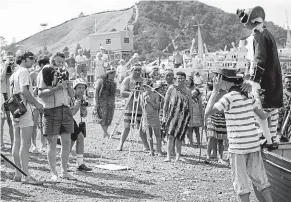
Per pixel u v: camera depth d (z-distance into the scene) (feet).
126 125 38.22
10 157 33.12
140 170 31.30
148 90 36.35
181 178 29.45
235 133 20.27
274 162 20.97
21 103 25.17
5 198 22.84
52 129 26.18
